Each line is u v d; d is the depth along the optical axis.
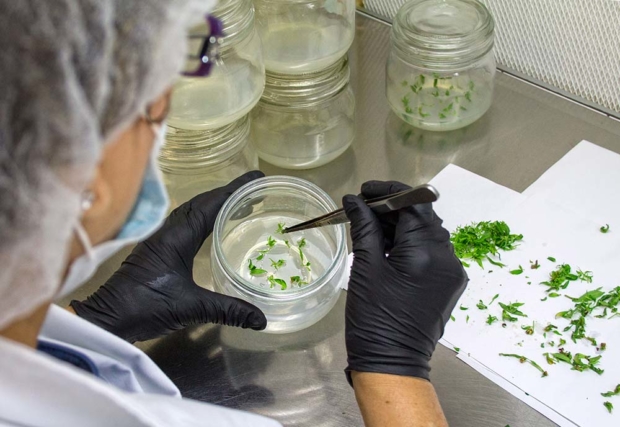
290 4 0.92
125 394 0.46
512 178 0.98
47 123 0.31
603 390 0.76
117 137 0.37
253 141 1.01
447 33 0.96
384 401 0.68
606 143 1.01
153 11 0.34
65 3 0.31
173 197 0.98
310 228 0.84
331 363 0.83
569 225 0.91
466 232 0.91
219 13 0.79
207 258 0.94
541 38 1.05
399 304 0.72
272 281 0.84
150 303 0.80
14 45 0.31
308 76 0.95
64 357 0.57
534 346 0.80
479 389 0.78
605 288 0.84
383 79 1.16
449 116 1.01
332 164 1.04
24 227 0.33
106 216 0.40
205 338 0.85
